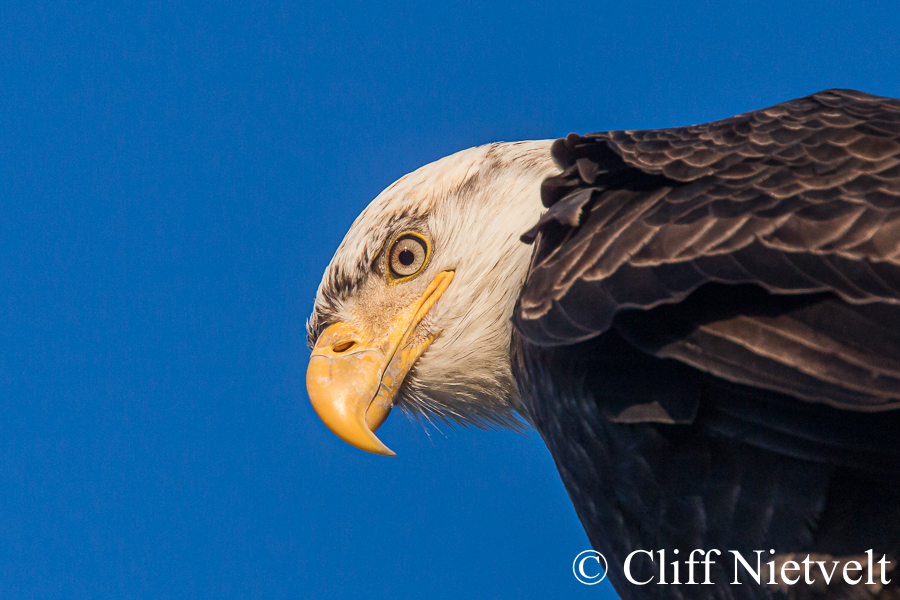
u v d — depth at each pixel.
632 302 6.30
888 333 5.68
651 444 6.96
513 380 10.15
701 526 7.02
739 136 7.16
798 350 5.90
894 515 6.30
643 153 7.20
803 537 6.53
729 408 6.53
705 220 6.30
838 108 7.39
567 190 7.55
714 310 6.24
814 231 5.96
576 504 8.14
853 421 6.11
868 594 6.40
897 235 5.76
